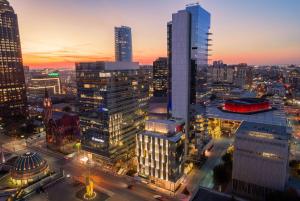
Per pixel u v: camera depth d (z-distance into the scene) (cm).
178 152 10325
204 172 12131
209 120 19112
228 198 8725
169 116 13912
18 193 10025
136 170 12494
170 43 13288
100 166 13075
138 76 15000
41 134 19312
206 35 14738
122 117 13562
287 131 9781
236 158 9906
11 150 16012
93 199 9712
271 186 9169
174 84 12694
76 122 16275
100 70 12300
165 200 9619
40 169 11450
